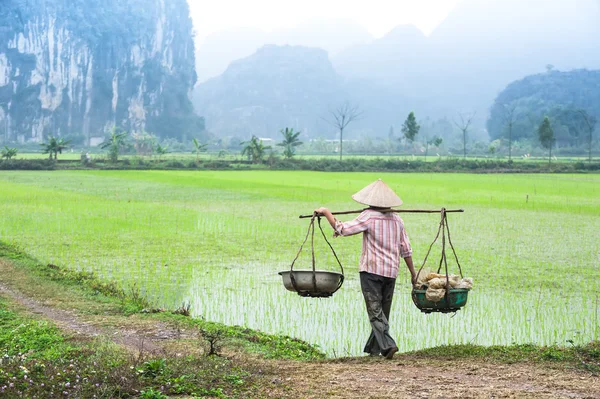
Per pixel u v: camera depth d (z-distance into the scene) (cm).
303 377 550
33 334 722
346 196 3447
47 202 2859
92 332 757
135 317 850
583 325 896
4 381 495
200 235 1839
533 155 14775
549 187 4503
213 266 1348
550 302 1044
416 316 941
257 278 1220
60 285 1068
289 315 942
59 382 502
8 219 2169
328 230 2014
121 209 2595
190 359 592
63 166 6556
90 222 2116
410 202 3169
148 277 1217
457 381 534
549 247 1709
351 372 570
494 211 2755
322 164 7206
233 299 1041
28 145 16800
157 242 1691
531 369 581
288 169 7112
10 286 1045
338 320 915
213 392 495
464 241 1822
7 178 4944
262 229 2000
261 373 564
